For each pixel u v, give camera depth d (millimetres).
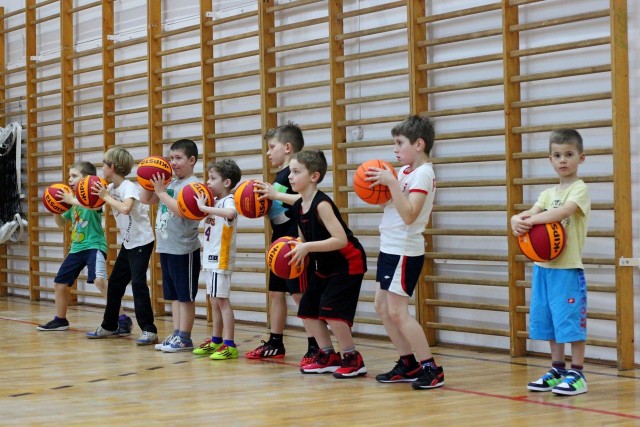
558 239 3688
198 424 3232
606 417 3309
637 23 4594
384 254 3945
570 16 4809
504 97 5062
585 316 3795
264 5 6504
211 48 7031
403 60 5750
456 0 5469
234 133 6809
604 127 4742
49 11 8906
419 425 3180
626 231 4531
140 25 7824
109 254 8016
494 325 5266
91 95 8352
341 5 6062
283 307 4945
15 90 9383
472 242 5383
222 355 4863
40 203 9023
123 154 5648
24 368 4633
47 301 8781
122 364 4738
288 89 6371
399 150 3967
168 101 7496
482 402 3611
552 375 3875
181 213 4867
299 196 4406
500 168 5238
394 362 4766
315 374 4367
